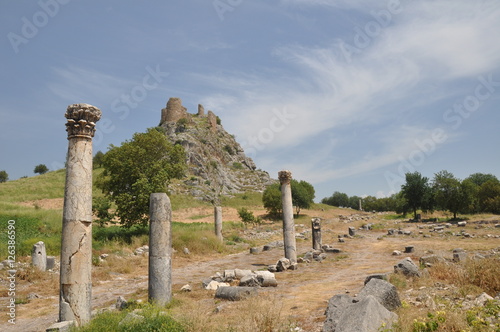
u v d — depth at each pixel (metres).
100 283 17.33
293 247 21.58
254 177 112.25
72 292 9.12
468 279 10.95
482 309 7.23
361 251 27.52
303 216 65.94
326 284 14.22
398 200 69.94
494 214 53.44
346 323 6.67
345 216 67.62
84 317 9.11
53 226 32.88
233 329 7.75
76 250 9.31
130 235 31.36
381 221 56.69
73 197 9.52
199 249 28.86
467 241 29.28
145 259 24.33
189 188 77.44
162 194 12.91
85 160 9.78
